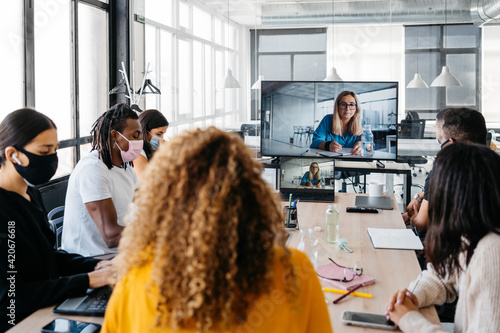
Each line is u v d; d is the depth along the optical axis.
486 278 1.33
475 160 1.40
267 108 4.97
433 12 5.55
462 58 5.54
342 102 4.84
